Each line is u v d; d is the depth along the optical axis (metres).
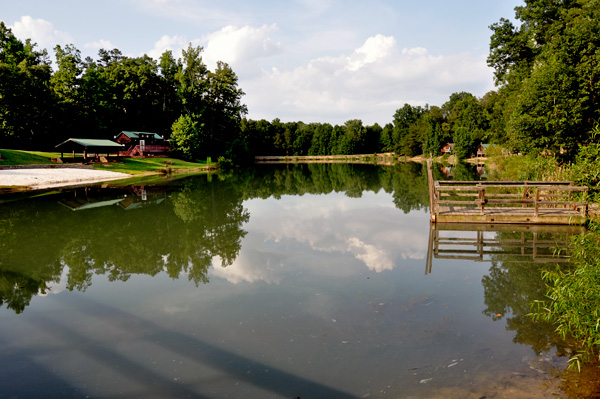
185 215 17.61
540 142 22.38
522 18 34.59
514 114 24.61
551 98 22.02
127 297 7.87
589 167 7.39
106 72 69.69
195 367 5.14
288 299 7.53
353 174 45.91
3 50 55.50
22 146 53.69
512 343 5.60
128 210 19.12
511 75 36.78
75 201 22.44
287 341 5.80
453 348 5.48
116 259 10.67
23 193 26.38
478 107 90.12
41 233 13.98
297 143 127.81
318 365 5.11
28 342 6.02
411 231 13.80
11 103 48.78
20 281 8.99
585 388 4.43
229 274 9.22
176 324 6.53
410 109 137.62
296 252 11.12
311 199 23.20
